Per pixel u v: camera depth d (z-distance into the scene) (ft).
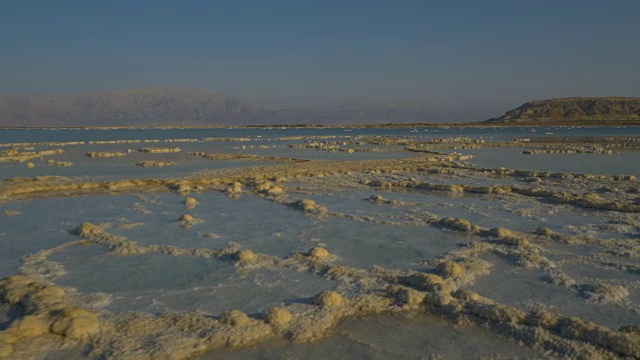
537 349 21.58
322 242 39.14
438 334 23.17
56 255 35.35
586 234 41.73
